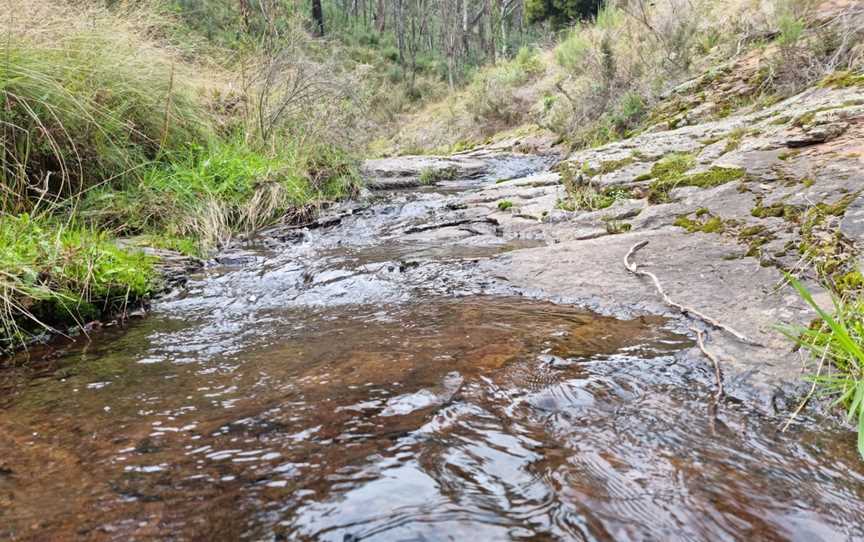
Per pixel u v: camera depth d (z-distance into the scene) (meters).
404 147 16.81
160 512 1.25
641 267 3.10
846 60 6.78
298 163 6.93
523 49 18.62
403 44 30.67
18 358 2.37
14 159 4.10
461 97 19.42
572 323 2.45
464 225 5.03
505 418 1.64
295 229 5.38
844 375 1.79
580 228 4.27
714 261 3.00
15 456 1.52
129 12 6.05
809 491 1.31
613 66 11.03
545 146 11.98
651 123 8.52
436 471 1.37
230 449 1.51
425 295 3.02
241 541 1.14
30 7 4.41
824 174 3.53
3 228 3.21
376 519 1.19
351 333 2.45
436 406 1.71
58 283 2.84
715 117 7.44
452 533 1.15
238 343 2.42
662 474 1.37
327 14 30.31
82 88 4.76
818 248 2.72
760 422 1.62
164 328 2.71
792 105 5.65
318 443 1.52
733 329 2.23
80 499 1.31
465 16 30.97
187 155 6.00
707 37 10.77
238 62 8.04
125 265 3.24
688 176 4.38
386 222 5.54
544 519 1.20
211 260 4.16
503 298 2.88
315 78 7.82
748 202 3.62
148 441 1.57
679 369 1.96
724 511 1.24
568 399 1.75
